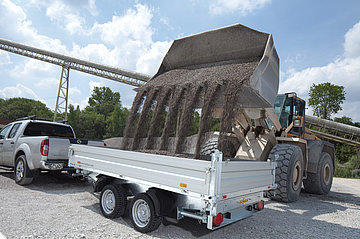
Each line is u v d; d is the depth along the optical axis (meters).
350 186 10.55
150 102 4.98
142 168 3.39
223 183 2.79
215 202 2.62
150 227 3.15
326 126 22.95
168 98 4.83
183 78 4.98
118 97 70.06
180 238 3.16
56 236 2.95
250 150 6.03
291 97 7.08
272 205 5.31
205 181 2.69
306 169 6.62
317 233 3.67
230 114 3.74
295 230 3.74
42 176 7.12
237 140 6.56
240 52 4.83
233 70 4.36
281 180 5.30
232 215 3.19
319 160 7.23
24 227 3.17
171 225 3.63
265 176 3.84
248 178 3.33
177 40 5.54
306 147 6.57
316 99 43.09
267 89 4.33
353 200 6.89
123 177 3.64
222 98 4.29
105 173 3.97
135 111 5.16
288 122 7.02
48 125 6.72
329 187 7.79
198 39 5.23
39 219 3.53
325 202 6.24
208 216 2.70
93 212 4.06
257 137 6.13
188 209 3.04
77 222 3.50
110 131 38.38
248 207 3.61
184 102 4.58
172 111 4.51
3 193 4.91
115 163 3.82
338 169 19.05
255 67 4.12
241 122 5.85
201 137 3.85
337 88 41.72
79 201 4.71
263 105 4.47
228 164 2.87
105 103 63.78
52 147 5.41
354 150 26.67
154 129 4.59
